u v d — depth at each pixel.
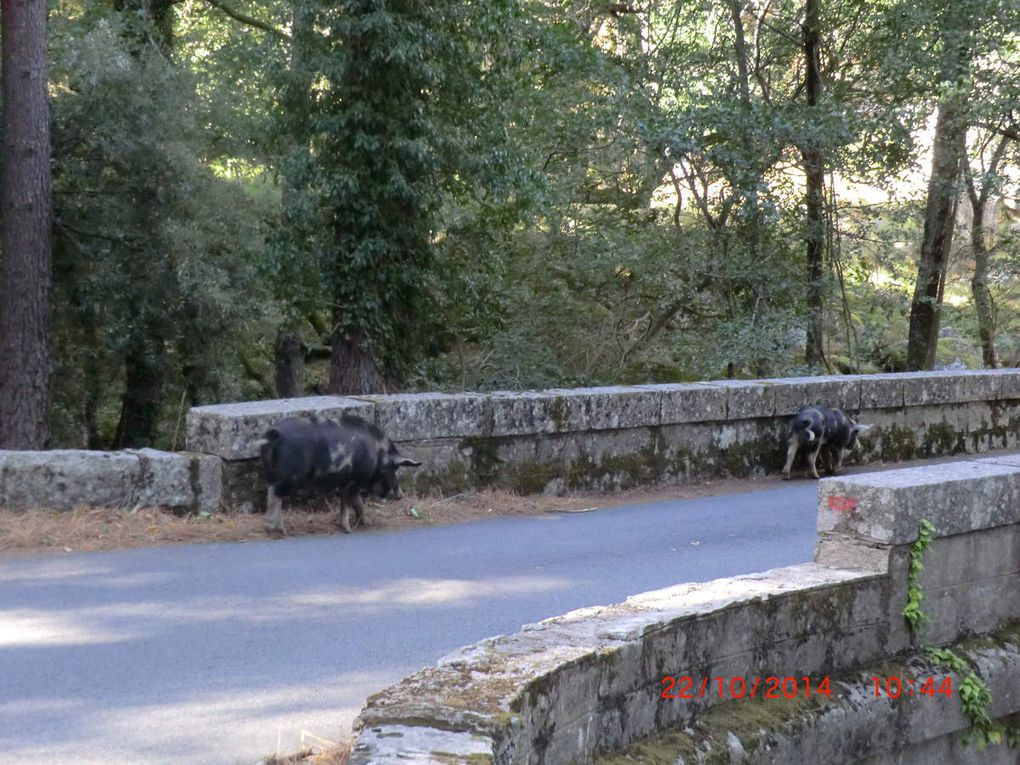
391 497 10.45
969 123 23.98
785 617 6.45
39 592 7.76
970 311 31.94
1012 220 32.00
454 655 4.91
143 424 25.36
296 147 18.70
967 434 17.03
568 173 24.70
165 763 4.97
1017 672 7.67
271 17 27.03
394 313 19.44
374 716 4.16
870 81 25.31
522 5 22.28
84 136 20.91
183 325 22.69
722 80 25.80
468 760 3.78
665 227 25.91
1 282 20.00
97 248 22.06
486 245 22.27
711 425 13.91
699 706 5.89
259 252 20.50
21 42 19.23
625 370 24.92
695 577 8.91
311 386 30.58
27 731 5.29
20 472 9.37
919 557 7.18
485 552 9.62
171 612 7.42
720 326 23.52
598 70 23.95
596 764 5.03
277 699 5.88
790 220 25.11
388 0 17.67
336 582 8.38
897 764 6.93
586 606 7.91
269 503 9.80
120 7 24.78
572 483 12.58
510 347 22.89
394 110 18.33
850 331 28.27
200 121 22.12
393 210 18.94
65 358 24.61
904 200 25.69
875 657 7.01
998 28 22.89
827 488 7.26
